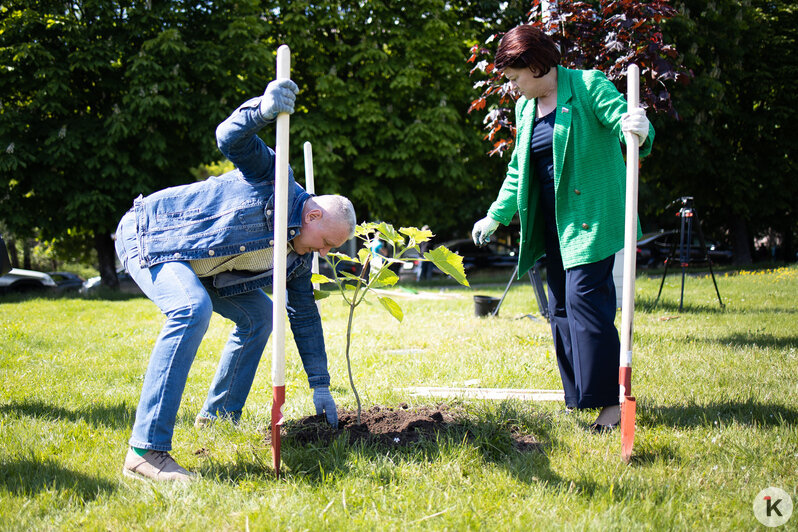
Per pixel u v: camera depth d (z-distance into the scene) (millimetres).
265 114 2354
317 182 15602
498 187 19828
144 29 14805
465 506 2170
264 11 16391
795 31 18266
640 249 20656
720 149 17625
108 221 15219
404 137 15695
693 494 2264
